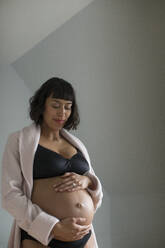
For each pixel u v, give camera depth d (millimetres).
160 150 2479
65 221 1481
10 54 2477
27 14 2516
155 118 2490
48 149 1621
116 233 2477
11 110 2445
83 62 2529
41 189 1562
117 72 2521
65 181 1568
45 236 1430
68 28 2539
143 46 2516
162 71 2498
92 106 2521
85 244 1600
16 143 1606
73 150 1730
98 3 2553
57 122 1632
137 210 2477
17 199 1510
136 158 2492
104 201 2504
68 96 1632
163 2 2529
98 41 2537
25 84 2482
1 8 2496
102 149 2514
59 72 2516
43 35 2518
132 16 2537
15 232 1612
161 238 2445
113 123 2510
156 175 2473
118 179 2502
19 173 1581
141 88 2504
